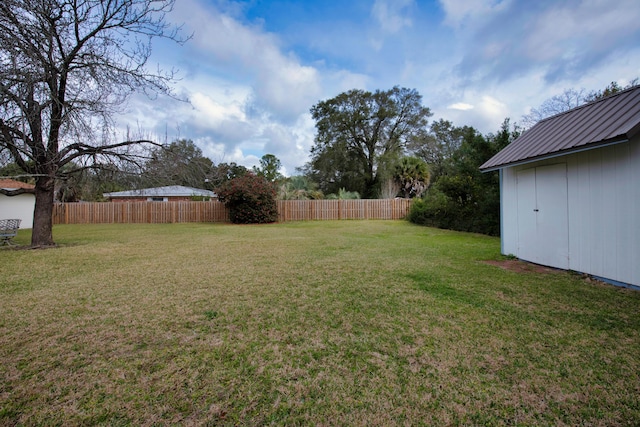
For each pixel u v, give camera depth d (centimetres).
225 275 509
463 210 1255
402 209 2011
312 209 1973
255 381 213
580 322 311
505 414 180
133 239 1013
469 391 201
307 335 284
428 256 673
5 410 183
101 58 750
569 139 479
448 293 407
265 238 1017
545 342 268
